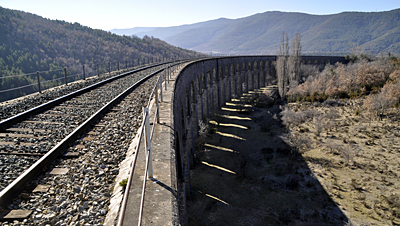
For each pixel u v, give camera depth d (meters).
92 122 8.92
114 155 6.44
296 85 55.06
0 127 7.80
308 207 18.31
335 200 18.72
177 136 14.02
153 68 35.62
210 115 43.53
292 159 25.78
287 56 60.31
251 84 68.50
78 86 17.81
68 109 10.72
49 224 3.96
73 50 100.06
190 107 26.97
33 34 99.38
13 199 4.45
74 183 5.14
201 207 18.55
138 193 4.26
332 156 25.12
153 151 5.96
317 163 24.22
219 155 28.30
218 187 21.70
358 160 23.64
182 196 14.38
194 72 30.64
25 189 4.80
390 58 63.94
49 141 7.09
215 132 35.81
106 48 110.56
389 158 23.22
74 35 116.69
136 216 3.72
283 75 52.38
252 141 31.75
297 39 59.97
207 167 25.58
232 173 24.12
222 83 50.97
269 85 77.06
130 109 10.97
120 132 8.08
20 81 59.19
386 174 21.05
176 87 16.11
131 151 6.47
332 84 46.47
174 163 5.48
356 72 47.41
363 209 17.48
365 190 19.42
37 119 9.06
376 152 24.52
